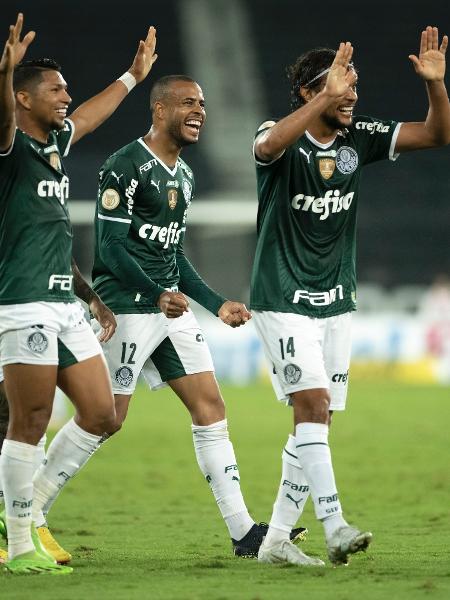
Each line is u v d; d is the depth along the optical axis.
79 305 18.33
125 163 20.89
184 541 23.66
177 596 15.01
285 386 18.70
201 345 21.56
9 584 16.28
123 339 21.33
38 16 140.62
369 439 51.50
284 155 18.58
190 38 136.00
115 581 16.61
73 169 112.06
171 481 37.44
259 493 34.22
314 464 18.16
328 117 18.59
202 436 21.22
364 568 18.22
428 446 48.62
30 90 17.69
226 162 118.19
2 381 19.80
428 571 17.75
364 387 83.88
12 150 17.33
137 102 130.75
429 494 33.91
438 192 121.69
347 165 18.94
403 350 88.25
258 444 49.44
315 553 21.28
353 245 19.50
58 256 17.72
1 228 17.53
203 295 21.45
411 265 117.06
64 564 19.25
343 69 17.69
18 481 17.66
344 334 19.34
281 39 137.50
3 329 17.50
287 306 18.73
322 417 18.44
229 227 99.94
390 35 138.50
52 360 17.53
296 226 18.77
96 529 26.09
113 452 46.53
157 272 21.48
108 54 139.62
